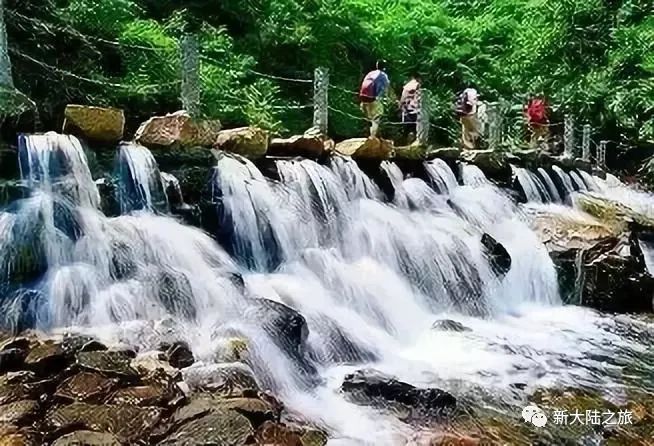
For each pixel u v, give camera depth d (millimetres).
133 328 5984
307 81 14234
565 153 17141
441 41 21266
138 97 10883
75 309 6316
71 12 10703
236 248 8305
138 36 11625
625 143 19656
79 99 10156
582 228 11367
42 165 7180
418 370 6902
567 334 8656
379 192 10570
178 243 7559
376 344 7426
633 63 19719
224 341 5906
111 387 4875
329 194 9562
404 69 19891
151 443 4352
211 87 12039
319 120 11016
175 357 5520
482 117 15422
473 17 25391
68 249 6859
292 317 6465
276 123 13219
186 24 13711
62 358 5184
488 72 22141
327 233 9281
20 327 5965
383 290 8562
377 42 18531
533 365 7273
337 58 16625
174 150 8398
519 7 24875
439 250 9586
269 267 8523
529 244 10766
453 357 7375
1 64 7621
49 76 9898
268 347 6133
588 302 10258
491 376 6840
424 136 12664
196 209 8156
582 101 19969
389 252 9375
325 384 6246
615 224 12242
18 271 6465
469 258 9680
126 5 11805
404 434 5309
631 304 10289
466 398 6184
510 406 6059
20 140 7145
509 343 8031
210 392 5066
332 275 8445
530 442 5344
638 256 11258
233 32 15078
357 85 16609
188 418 4617
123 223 7402
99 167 7656
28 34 9812
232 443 4383
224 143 8961
